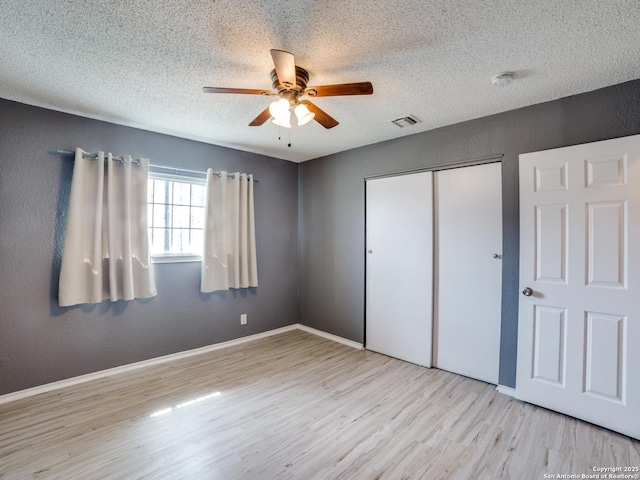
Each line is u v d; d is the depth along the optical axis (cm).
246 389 260
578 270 216
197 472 167
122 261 283
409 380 278
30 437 195
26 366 246
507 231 256
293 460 177
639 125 202
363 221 360
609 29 156
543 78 204
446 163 291
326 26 155
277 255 417
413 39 165
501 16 147
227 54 180
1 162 236
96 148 277
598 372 208
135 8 142
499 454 182
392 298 334
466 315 285
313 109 200
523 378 240
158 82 214
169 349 322
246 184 372
